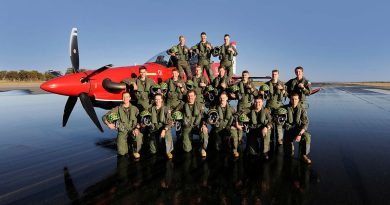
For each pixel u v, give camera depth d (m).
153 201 3.25
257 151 5.25
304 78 6.26
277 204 3.13
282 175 4.08
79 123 9.51
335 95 23.94
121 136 5.28
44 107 14.80
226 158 5.05
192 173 4.23
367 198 3.25
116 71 6.59
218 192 3.49
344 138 6.48
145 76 6.29
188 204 3.15
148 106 6.31
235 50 8.04
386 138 6.45
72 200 3.33
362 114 10.76
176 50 7.43
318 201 3.18
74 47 6.77
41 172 4.38
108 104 6.59
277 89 6.40
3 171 4.45
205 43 8.03
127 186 3.74
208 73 8.23
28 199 3.38
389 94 25.20
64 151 5.73
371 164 4.53
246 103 6.69
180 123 5.49
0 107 14.75
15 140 6.83
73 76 6.10
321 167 4.41
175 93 6.59
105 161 4.96
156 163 4.79
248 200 3.24
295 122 4.96
